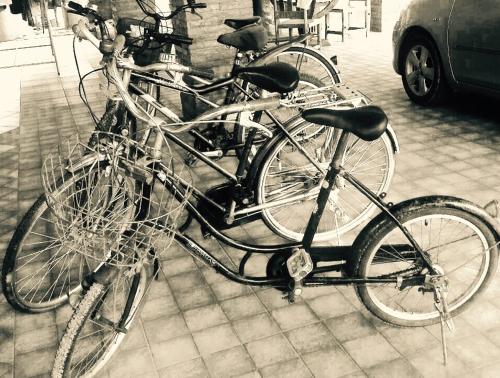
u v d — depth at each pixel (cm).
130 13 847
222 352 265
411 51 580
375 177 419
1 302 311
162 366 258
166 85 330
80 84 288
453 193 397
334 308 291
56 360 210
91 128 604
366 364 252
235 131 352
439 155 461
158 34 396
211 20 527
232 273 261
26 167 502
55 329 288
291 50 458
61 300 304
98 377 253
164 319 290
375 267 319
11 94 782
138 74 315
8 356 271
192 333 279
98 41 274
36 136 590
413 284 255
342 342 266
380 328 274
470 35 496
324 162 332
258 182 310
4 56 1101
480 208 244
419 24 555
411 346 261
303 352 262
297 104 300
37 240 367
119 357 265
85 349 261
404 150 475
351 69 783
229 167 453
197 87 336
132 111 218
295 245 270
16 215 412
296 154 387
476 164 440
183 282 320
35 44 1239
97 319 225
